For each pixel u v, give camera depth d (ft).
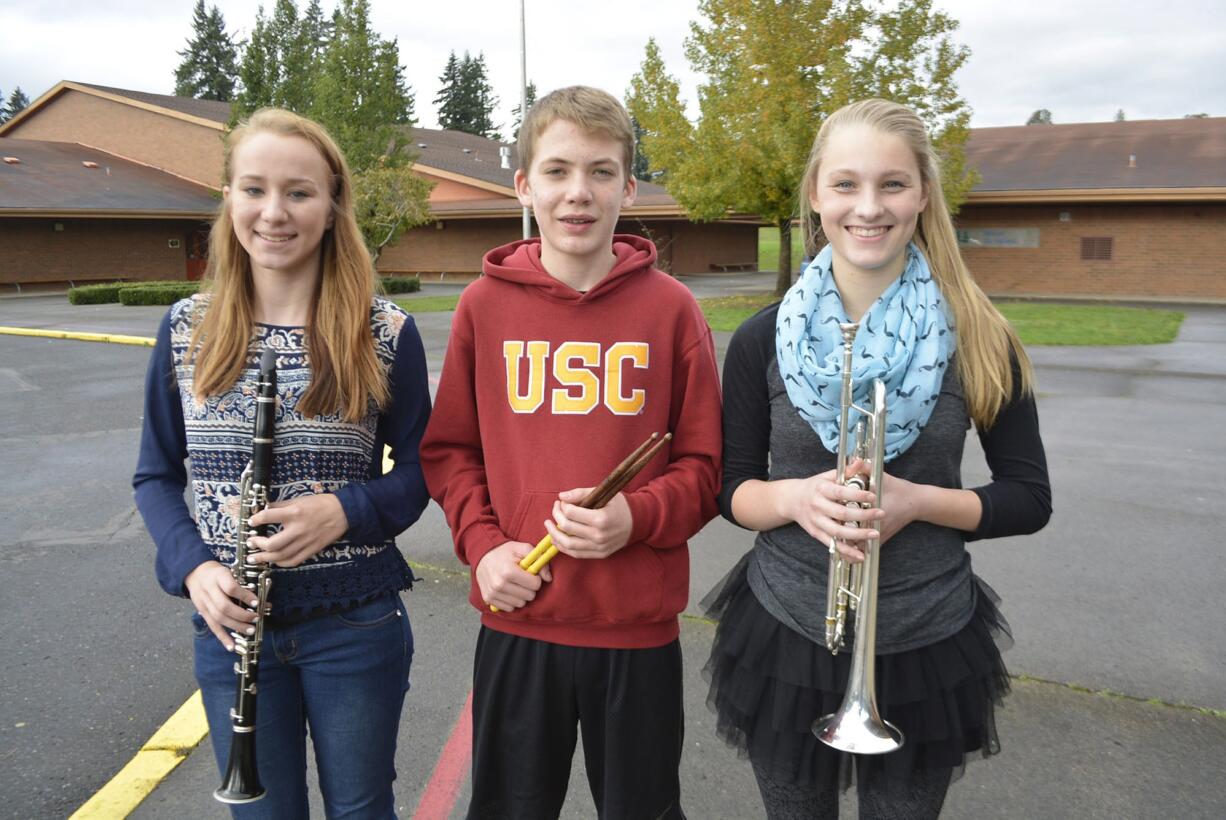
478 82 248.11
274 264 6.07
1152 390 30.32
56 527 17.30
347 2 81.30
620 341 6.44
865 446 5.60
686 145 59.98
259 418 5.91
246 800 5.87
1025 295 74.33
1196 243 69.46
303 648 6.24
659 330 6.50
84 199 90.38
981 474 20.08
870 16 55.62
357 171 77.97
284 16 86.79
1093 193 68.85
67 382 34.58
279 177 6.01
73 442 24.53
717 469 6.57
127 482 20.42
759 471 6.50
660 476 6.53
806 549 6.13
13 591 14.11
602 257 6.61
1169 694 10.39
